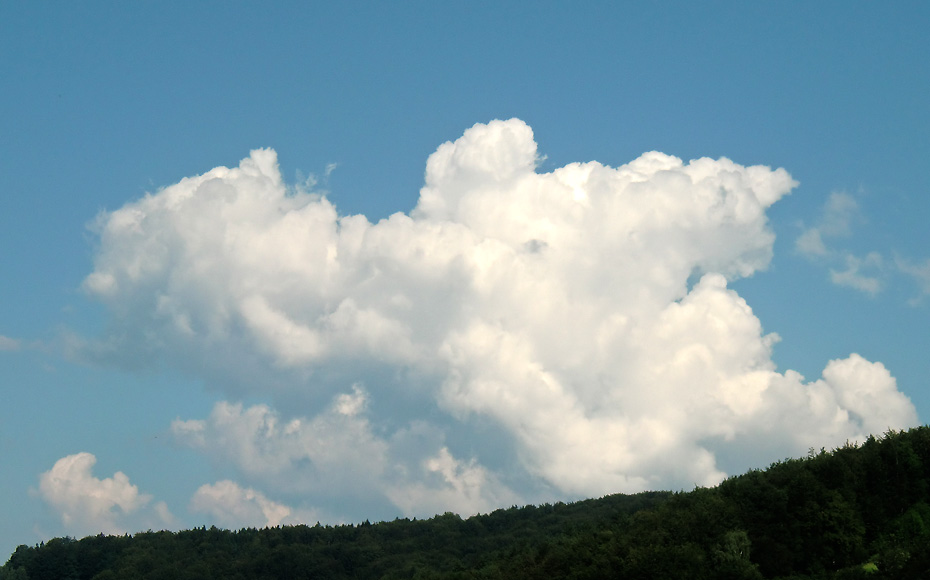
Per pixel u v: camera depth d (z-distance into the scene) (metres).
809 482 117.44
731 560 107.38
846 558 109.06
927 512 114.69
